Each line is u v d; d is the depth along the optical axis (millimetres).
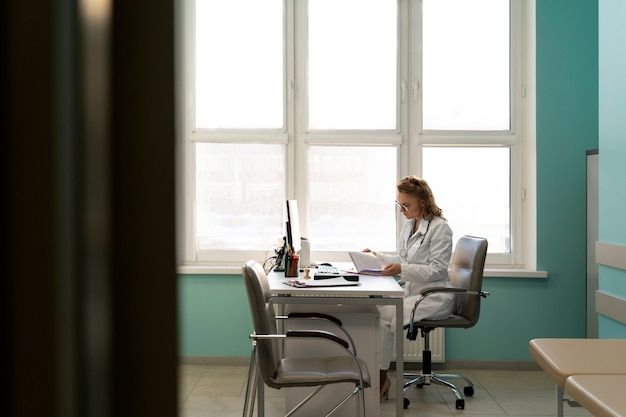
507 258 4910
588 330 4684
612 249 3500
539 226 4734
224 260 4914
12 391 118
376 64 4930
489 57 4926
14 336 118
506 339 4777
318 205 4922
